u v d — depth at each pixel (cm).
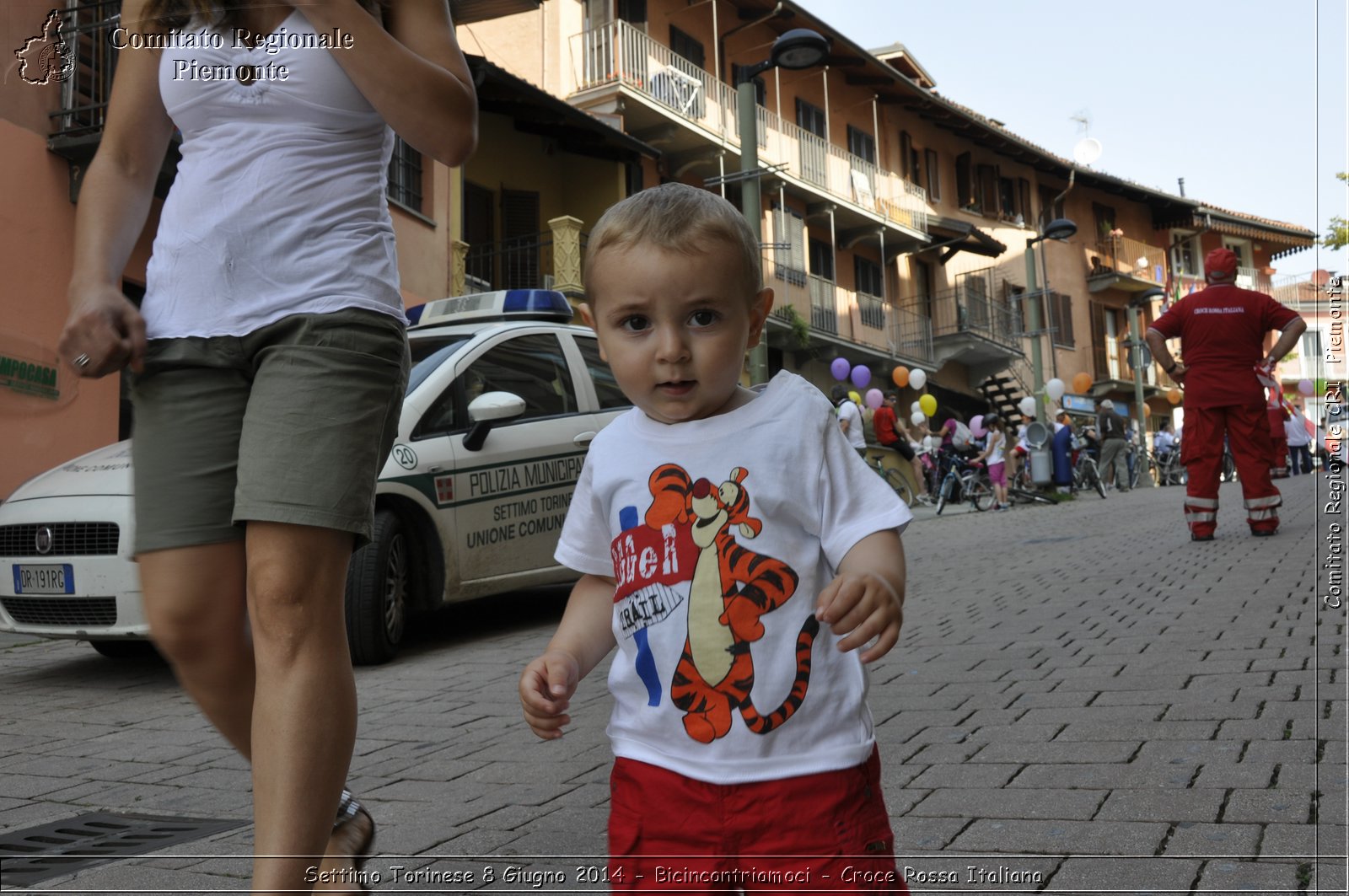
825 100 2894
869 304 3023
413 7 214
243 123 207
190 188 206
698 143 2459
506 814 296
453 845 270
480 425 609
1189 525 847
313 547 194
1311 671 394
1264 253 4841
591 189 2202
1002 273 3659
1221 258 824
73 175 1002
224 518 203
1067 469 1900
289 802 187
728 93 2608
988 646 501
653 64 2358
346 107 210
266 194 204
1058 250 3859
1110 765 304
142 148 218
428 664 554
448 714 435
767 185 2647
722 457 153
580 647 167
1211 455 833
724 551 151
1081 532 1085
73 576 511
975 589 706
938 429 3341
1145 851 239
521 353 668
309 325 201
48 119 981
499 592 621
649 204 152
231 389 205
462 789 325
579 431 672
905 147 3331
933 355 3266
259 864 185
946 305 3412
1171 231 4381
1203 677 400
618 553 158
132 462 208
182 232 205
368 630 544
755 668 147
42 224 974
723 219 150
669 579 153
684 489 154
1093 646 479
